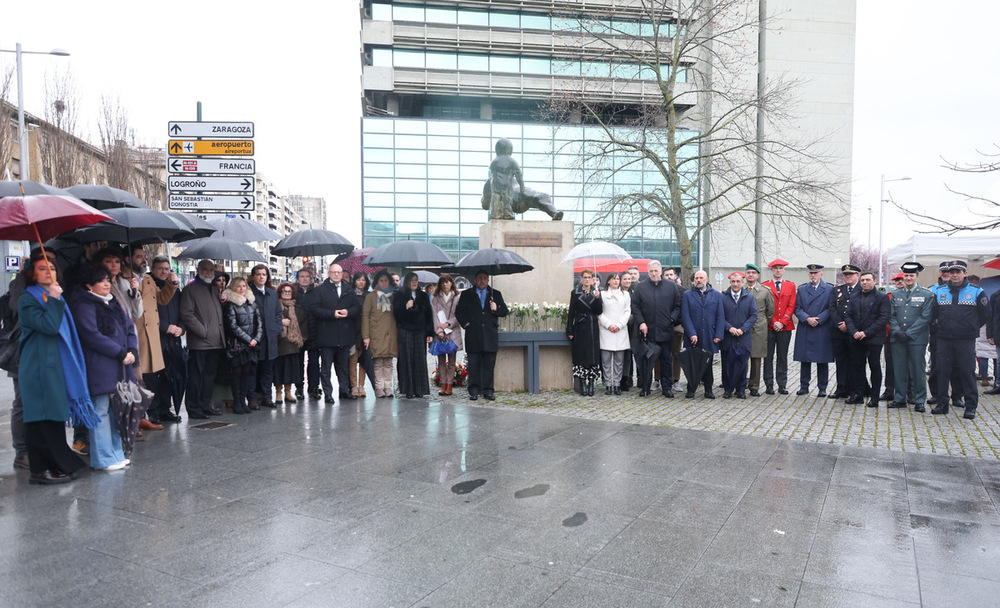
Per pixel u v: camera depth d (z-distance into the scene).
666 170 13.85
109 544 3.73
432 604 3.03
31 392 4.75
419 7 37.38
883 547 3.74
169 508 4.36
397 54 37.75
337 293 8.64
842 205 15.72
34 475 4.91
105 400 5.27
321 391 9.77
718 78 18.70
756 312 9.21
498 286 10.57
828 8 39.97
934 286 8.46
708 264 38.69
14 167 22.86
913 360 8.22
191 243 8.34
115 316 5.26
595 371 9.33
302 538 3.84
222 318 7.49
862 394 8.83
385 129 36.00
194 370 7.42
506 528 4.02
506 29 37.84
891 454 5.94
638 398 9.28
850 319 8.71
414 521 4.14
